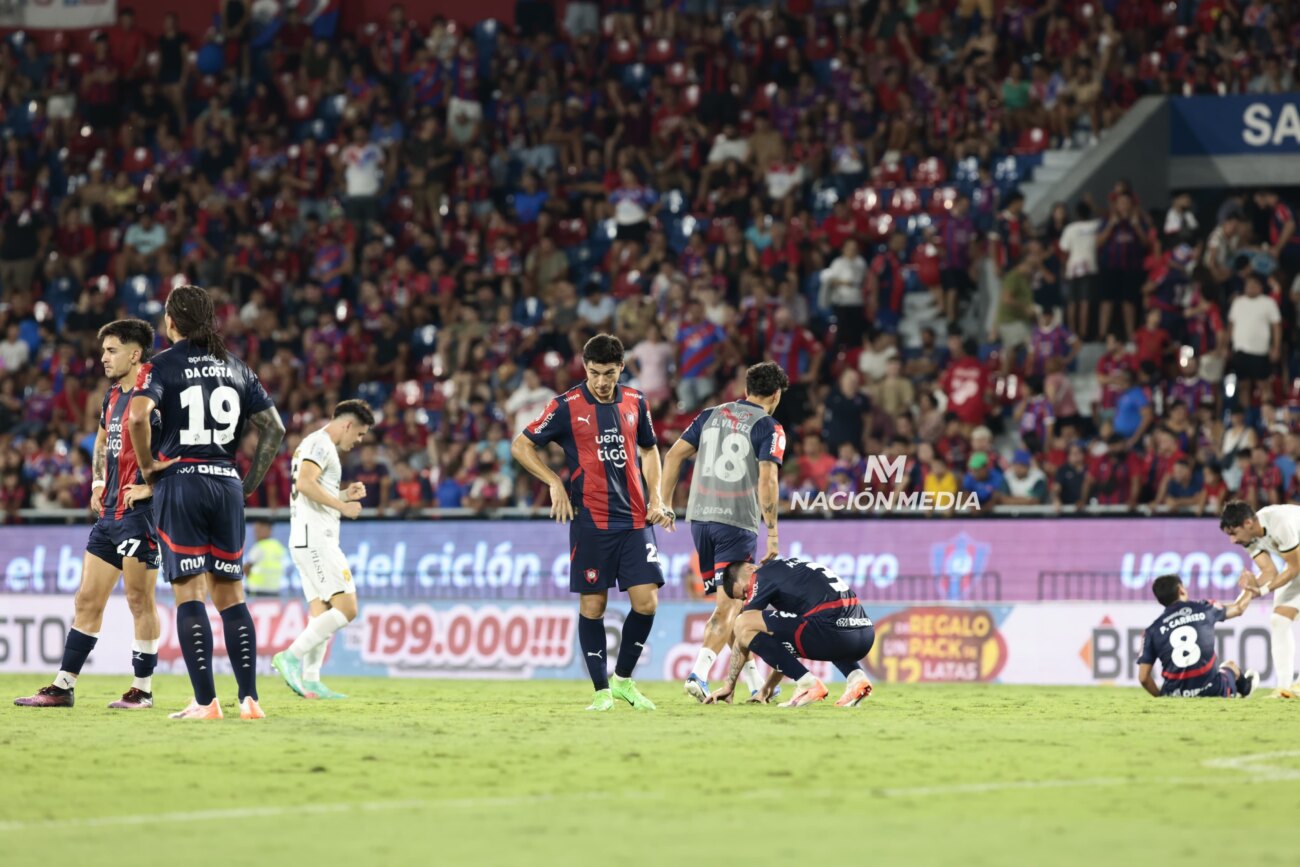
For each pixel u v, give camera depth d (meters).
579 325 86.12
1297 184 88.12
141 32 116.19
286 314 96.94
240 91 112.44
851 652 41.12
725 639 43.34
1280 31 92.06
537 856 19.66
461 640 67.38
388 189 101.81
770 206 92.69
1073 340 79.94
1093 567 65.62
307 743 31.03
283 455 81.38
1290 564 46.69
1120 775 26.98
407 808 23.42
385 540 72.94
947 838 20.94
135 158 109.88
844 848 20.17
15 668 70.81
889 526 67.88
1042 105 93.44
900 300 85.44
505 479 77.12
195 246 101.06
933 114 94.38
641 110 100.75
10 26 121.50
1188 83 91.75
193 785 25.62
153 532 40.19
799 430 76.12
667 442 78.44
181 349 34.84
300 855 19.81
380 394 90.56
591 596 40.06
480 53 110.00
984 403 77.31
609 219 96.94
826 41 103.00
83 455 83.25
